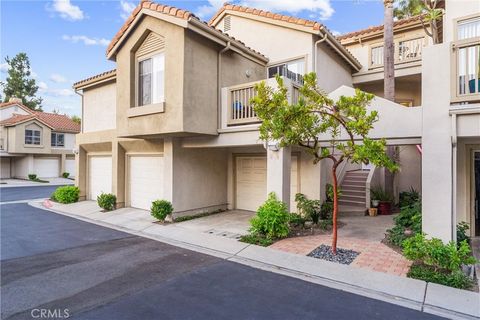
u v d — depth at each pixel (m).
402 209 10.07
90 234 9.83
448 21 9.85
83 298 5.22
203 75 10.09
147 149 13.05
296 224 9.91
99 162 16.20
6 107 34.94
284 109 6.45
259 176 12.98
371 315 4.68
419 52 14.27
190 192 12.09
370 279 5.95
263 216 8.70
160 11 9.73
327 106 7.02
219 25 15.67
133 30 10.89
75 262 7.07
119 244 8.62
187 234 9.45
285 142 6.86
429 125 6.78
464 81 6.66
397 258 7.06
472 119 6.38
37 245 8.50
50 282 5.90
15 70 52.09
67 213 13.75
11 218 12.62
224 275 6.29
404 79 15.03
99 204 13.51
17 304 5.00
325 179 12.30
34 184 28.92
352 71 15.64
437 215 6.63
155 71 10.64
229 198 13.71
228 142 10.39
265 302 5.09
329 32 12.14
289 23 12.55
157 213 10.91
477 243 8.28
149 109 10.17
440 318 4.61
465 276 5.75
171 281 5.97
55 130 33.56
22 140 31.03
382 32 14.95
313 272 6.36
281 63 13.00
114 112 14.88
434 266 6.22
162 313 4.71
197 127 9.83
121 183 14.04
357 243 8.27
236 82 11.61
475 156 9.03
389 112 7.85
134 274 6.33
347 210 12.15
